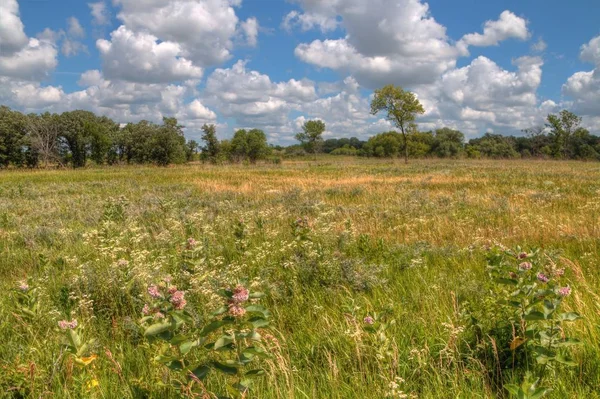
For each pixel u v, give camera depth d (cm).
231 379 327
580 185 1716
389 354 334
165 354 333
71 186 2208
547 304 319
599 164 4462
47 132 5394
